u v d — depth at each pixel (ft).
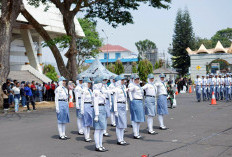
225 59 144.87
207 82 74.28
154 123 39.40
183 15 214.07
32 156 23.25
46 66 156.46
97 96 24.49
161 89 34.60
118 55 313.94
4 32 64.54
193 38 213.87
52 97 90.63
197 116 44.57
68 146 26.81
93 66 85.35
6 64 64.08
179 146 24.85
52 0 82.12
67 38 80.18
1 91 60.39
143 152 23.30
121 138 27.02
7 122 44.75
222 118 41.19
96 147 24.61
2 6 65.00
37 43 141.90
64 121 30.22
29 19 78.33
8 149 25.98
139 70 174.70
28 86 61.72
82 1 83.87
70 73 86.48
